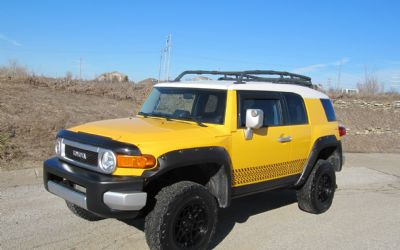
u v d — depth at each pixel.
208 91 5.62
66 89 17.92
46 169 5.19
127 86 20.48
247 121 5.34
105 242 5.26
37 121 12.12
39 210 6.29
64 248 5.02
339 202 7.87
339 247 5.57
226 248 5.34
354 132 21.31
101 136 4.77
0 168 8.54
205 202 4.86
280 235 5.91
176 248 4.64
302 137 6.47
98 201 4.41
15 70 18.69
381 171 11.58
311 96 6.97
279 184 6.27
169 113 5.82
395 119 25.02
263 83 6.17
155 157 4.50
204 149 4.89
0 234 5.31
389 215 7.16
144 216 4.94
